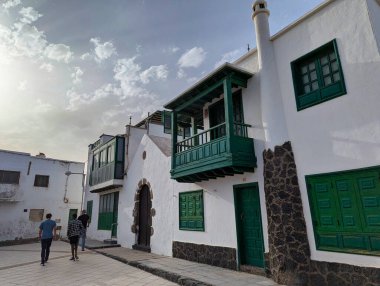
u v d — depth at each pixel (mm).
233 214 8492
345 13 6590
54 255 12055
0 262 10641
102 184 16828
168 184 11805
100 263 10000
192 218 10117
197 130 12102
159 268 8391
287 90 7559
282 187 7043
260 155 7992
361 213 5703
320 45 6977
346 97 6281
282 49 7898
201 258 9344
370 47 6031
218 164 7992
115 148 16062
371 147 5727
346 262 5746
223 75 8523
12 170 23750
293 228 6648
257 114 8344
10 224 23250
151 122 17594
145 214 13500
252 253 7910
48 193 25578
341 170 6129
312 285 6164
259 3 8719
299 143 7035
